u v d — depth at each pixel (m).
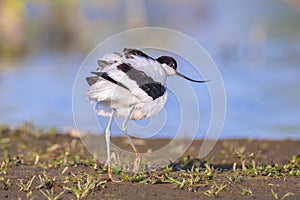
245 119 16.06
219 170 9.55
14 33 29.48
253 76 21.44
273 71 22.31
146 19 37.50
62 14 32.66
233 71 22.34
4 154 11.56
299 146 12.68
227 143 12.77
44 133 13.61
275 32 32.59
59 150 12.04
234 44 27.98
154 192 8.15
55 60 25.42
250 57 25.20
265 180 8.77
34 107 17.06
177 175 9.09
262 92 18.92
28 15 31.38
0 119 15.60
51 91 19.20
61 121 15.41
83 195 7.94
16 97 18.33
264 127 15.23
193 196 7.99
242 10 41.12
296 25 34.91
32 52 27.72
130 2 38.25
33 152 11.78
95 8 36.97
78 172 9.27
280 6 41.97
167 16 39.47
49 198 7.84
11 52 27.50
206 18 38.72
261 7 42.06
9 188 8.43
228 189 8.28
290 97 18.28
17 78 21.39
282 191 8.20
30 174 9.28
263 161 10.97
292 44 28.61
